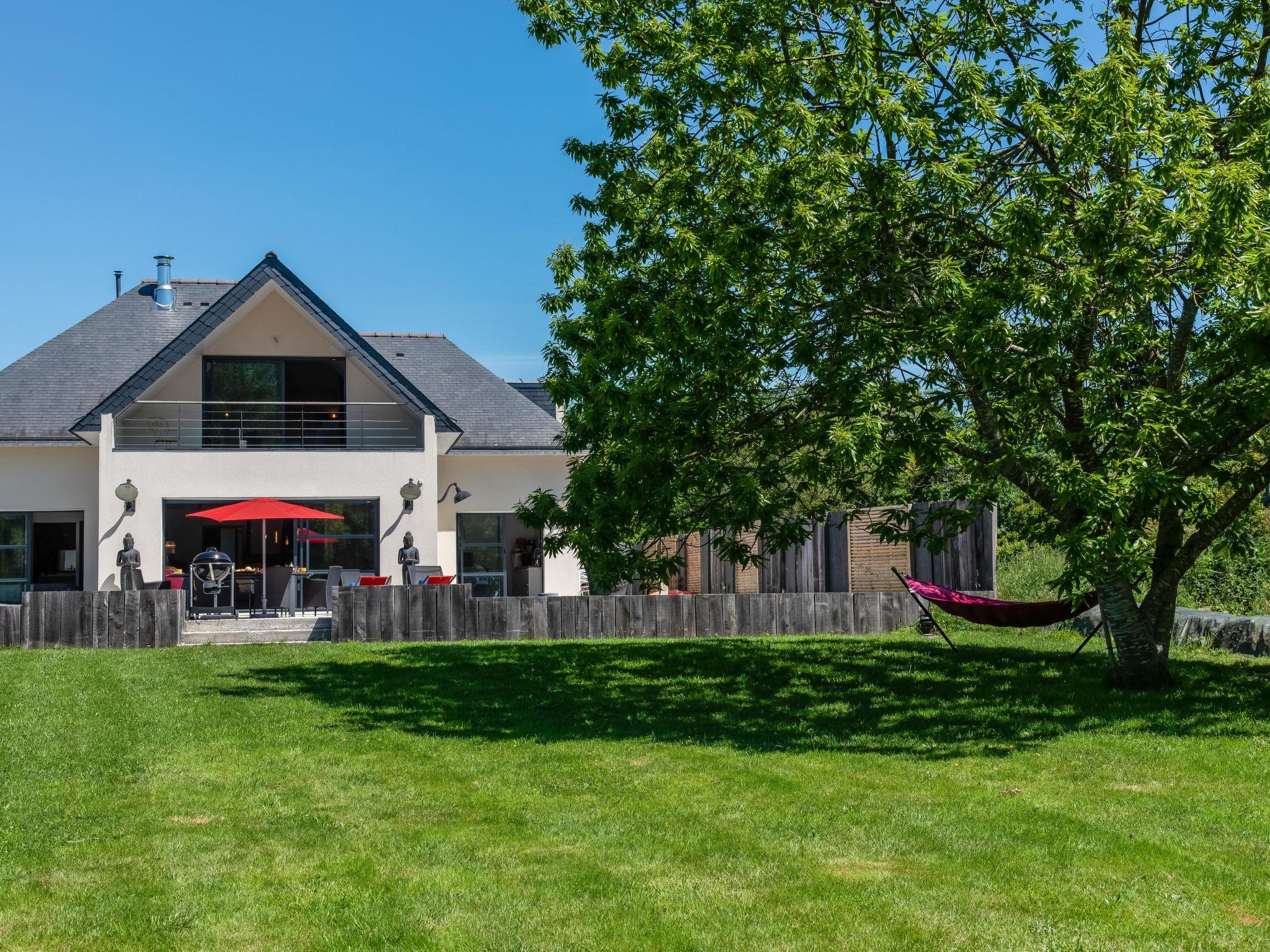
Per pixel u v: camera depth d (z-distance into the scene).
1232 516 11.11
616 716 10.63
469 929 4.94
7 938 4.84
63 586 22.39
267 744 9.15
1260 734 9.19
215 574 18.39
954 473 15.89
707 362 10.79
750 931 4.89
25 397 22.34
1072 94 9.98
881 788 7.51
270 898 5.34
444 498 23.98
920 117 10.69
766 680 12.95
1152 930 4.87
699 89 11.20
